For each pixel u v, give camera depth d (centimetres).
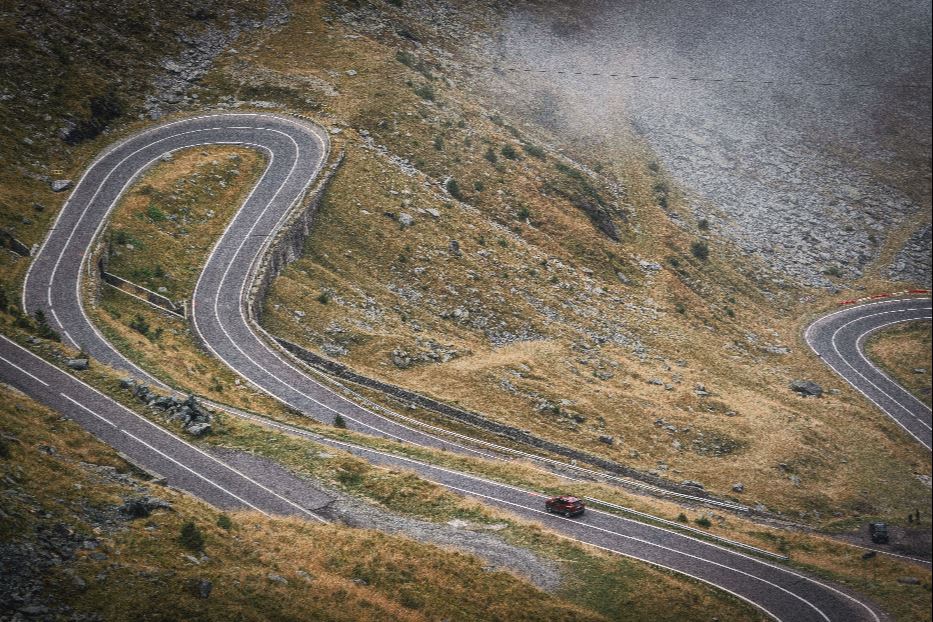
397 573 5803
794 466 11212
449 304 12494
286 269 11756
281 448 7269
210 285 10756
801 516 10250
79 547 4766
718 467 10788
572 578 6494
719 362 13888
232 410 8219
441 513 6962
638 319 14138
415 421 9312
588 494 7988
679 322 14625
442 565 6053
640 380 12331
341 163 13975
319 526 6178
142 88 14812
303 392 9244
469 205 14788
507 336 12369
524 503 7638
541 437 9988
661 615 6297
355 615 5119
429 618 5422
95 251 10456
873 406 13912
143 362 8562
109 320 9231
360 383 9950
